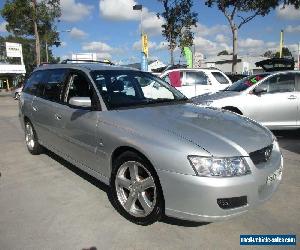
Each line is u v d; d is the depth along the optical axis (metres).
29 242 3.56
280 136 8.55
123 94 4.75
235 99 8.22
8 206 4.38
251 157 3.52
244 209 3.44
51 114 5.47
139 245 3.50
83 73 4.99
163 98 5.09
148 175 3.70
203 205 3.32
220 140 3.54
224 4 21.28
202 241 3.57
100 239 3.61
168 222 3.93
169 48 25.14
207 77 12.41
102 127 4.24
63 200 4.54
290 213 4.17
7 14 33.03
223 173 3.31
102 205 4.38
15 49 50.31
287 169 5.77
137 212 3.89
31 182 5.22
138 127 3.86
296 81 8.23
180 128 3.74
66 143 5.15
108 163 4.21
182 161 3.37
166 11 24.59
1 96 33.12
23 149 7.23
